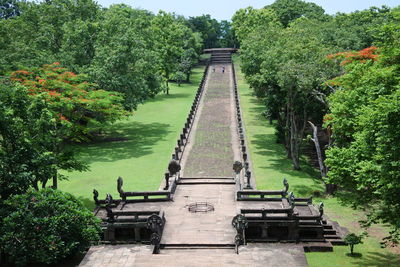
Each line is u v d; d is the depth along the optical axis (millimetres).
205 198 27906
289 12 96125
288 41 35562
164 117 61781
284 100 39875
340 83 27422
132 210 24828
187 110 65812
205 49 135625
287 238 22734
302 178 35188
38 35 51531
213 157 40906
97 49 47844
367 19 55062
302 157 42375
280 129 46438
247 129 53219
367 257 21453
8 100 22594
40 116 23547
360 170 18953
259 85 43188
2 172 19453
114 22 51375
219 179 32344
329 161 22312
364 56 28969
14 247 18094
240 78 94188
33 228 18344
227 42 138250
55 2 55812
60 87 34969
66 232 19000
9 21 53000
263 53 39562
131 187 32812
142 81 50250
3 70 38688
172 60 81625
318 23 58750
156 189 32188
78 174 36719
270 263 18734
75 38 49188
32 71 35500
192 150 43562
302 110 39594
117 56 46500
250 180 33969
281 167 38375
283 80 33000
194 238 21828
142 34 60562
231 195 28469
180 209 25891
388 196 18266
